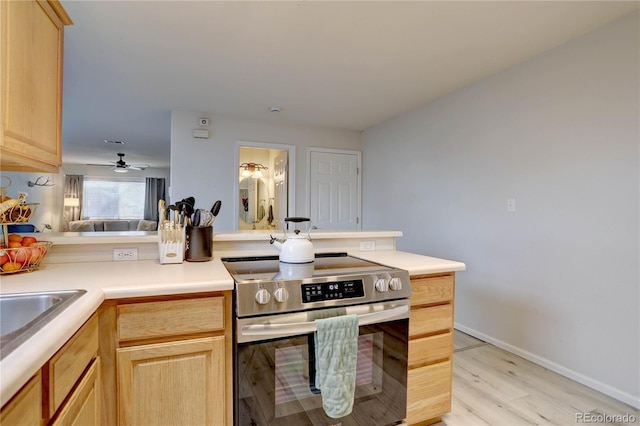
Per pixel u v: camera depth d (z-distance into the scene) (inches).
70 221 331.3
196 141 153.7
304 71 109.6
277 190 198.2
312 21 80.9
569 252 89.0
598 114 82.9
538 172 97.0
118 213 359.6
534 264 97.8
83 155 285.0
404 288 59.4
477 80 116.6
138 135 204.1
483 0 72.4
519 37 88.0
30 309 40.7
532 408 74.6
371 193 181.0
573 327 87.9
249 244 75.8
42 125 53.5
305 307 51.1
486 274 113.1
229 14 78.0
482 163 115.2
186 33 86.3
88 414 39.4
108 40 89.5
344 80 116.9
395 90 126.3
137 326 45.2
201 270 56.5
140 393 45.4
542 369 93.3
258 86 122.4
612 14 77.5
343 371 52.4
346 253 81.4
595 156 83.4
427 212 140.6
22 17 47.4
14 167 57.3
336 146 183.3
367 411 57.6
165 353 46.3
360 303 55.1
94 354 42.0
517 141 103.3
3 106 43.4
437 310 66.1
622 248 78.2
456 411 73.0
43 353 27.1
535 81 98.2
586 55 85.5
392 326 59.8
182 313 47.1
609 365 80.3
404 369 61.6
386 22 81.1
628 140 77.2
